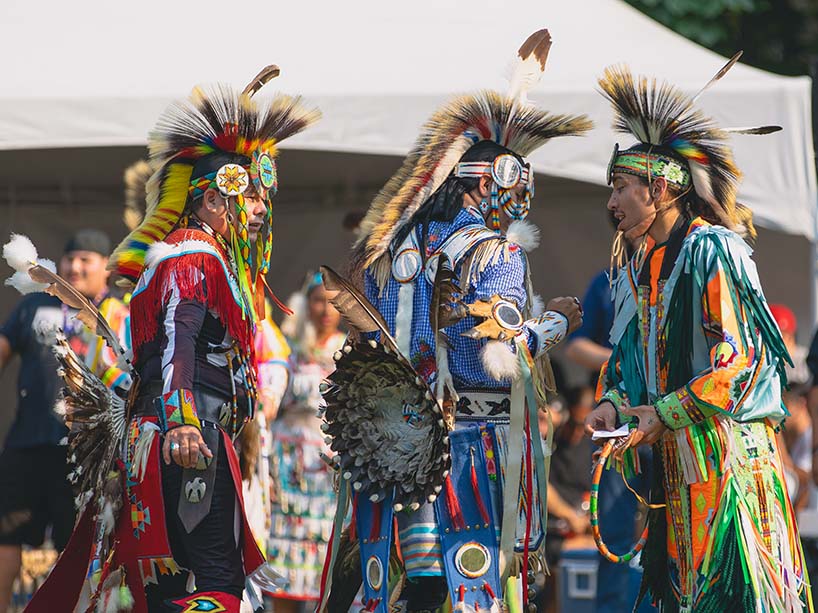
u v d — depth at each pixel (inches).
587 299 689.0
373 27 855.7
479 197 461.7
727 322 419.5
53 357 695.7
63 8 864.3
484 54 833.5
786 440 867.4
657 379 444.5
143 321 458.3
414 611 457.1
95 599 465.7
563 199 1078.4
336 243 1090.7
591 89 776.3
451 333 442.6
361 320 429.7
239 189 470.6
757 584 418.9
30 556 831.1
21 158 970.1
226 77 812.0
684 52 838.5
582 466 842.8
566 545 823.7
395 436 439.2
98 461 476.4
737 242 429.7
